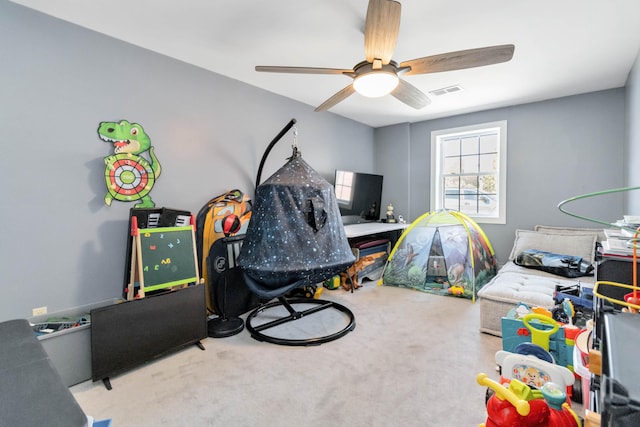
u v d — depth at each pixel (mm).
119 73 2363
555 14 2049
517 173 4094
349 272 3816
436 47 2480
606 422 449
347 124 4684
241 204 3119
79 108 2176
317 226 2555
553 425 1036
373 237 4727
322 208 2617
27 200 1979
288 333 2615
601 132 3541
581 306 2084
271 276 2422
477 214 4551
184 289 2338
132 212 2346
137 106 2465
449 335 2543
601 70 2971
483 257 3803
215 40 2389
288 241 2465
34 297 2008
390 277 4062
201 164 2898
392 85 2111
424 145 4883
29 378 671
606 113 3506
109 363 1939
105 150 2305
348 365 2102
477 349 2303
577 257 3215
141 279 2156
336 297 3551
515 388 1103
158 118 2592
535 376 1374
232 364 2131
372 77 2014
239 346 2395
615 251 1399
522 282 2930
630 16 2068
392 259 4094
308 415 1626
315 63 2795
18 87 1937
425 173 4887
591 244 3354
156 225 2451
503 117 4156
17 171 1941
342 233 2795
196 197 2867
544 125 3877
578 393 1682
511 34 2301
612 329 588
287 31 2258
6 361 739
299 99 3797
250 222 2672
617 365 486
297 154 2945
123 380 1951
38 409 573
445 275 3715
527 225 4051
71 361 1880
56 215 2090
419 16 2057
